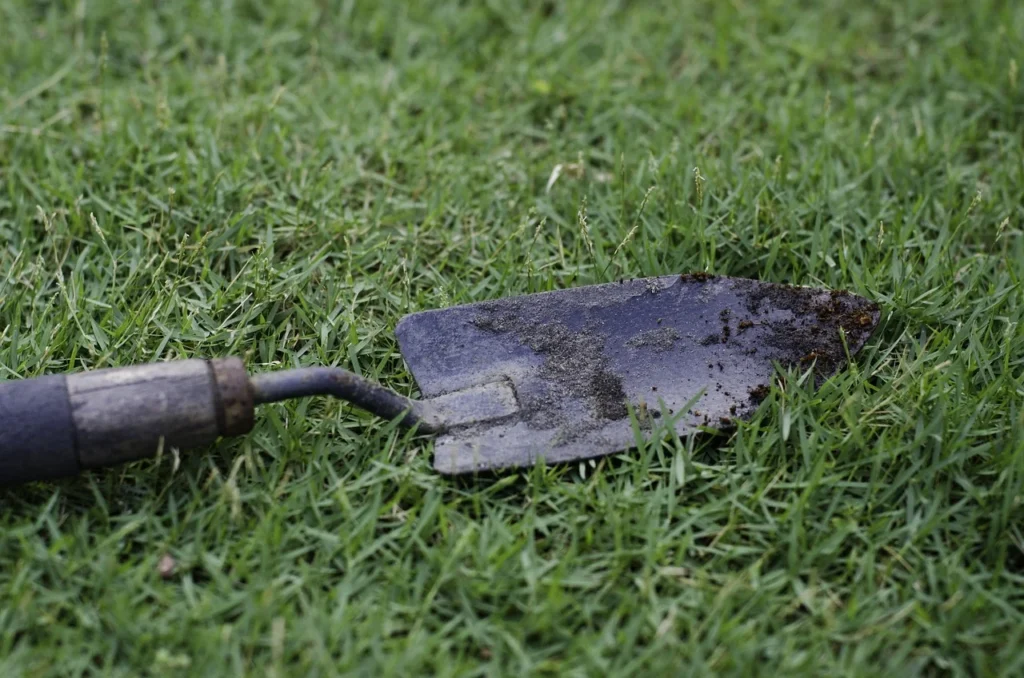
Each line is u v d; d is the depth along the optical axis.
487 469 0.70
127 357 0.74
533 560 0.68
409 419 0.71
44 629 0.66
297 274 0.77
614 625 0.66
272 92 0.87
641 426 0.71
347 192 0.82
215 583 0.67
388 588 0.67
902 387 0.73
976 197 0.79
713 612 0.66
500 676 0.65
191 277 0.77
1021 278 0.76
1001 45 0.88
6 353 0.73
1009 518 0.69
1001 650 0.66
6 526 0.68
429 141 0.84
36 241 0.78
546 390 0.72
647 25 0.91
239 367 0.69
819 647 0.66
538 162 0.84
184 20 0.90
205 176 0.81
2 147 0.82
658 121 0.86
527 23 0.91
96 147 0.82
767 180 0.81
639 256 0.78
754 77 0.88
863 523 0.70
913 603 0.67
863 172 0.82
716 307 0.74
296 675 0.65
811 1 0.93
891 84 0.88
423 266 0.79
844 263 0.77
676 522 0.70
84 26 0.89
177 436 0.68
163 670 0.65
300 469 0.71
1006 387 0.72
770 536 0.69
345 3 0.91
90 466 0.67
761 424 0.72
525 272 0.78
